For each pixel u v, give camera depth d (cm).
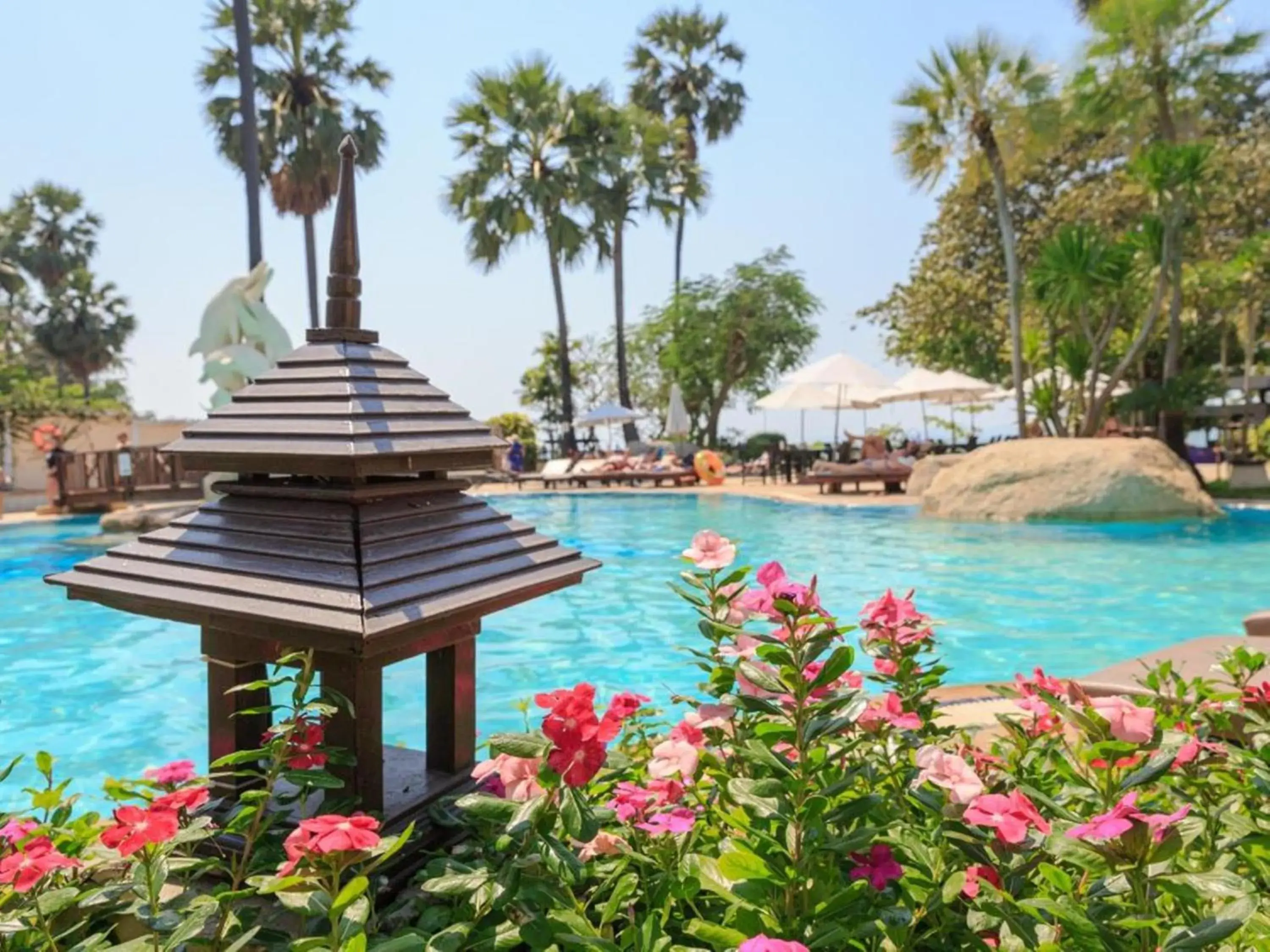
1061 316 1809
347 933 105
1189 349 2202
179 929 111
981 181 1906
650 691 500
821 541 1069
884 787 156
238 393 174
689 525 1314
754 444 2805
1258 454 1788
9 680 530
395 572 147
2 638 642
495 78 2422
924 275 2691
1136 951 106
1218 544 970
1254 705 170
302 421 160
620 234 2708
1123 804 104
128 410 2700
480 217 2475
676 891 127
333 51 2431
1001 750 192
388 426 160
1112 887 109
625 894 119
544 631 659
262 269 1479
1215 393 1758
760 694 152
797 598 139
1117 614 660
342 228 183
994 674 512
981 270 2559
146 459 1623
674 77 3072
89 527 1323
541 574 173
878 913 123
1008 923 109
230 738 162
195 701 491
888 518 1283
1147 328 1545
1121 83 1667
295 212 2494
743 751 134
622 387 2741
